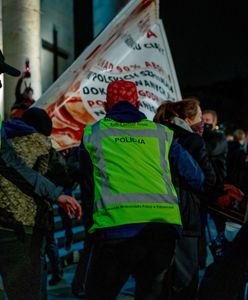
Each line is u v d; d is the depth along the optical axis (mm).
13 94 8633
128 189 3033
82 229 8539
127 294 5453
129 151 3102
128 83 3328
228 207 3611
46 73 15078
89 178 3143
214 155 5477
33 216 3377
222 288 2965
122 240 2973
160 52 5008
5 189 3326
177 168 3320
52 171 3701
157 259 3055
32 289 3350
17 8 8961
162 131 3260
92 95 4648
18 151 3566
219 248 3605
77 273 5051
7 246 3322
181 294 3801
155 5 4898
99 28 12164
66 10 16422
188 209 3713
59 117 4555
